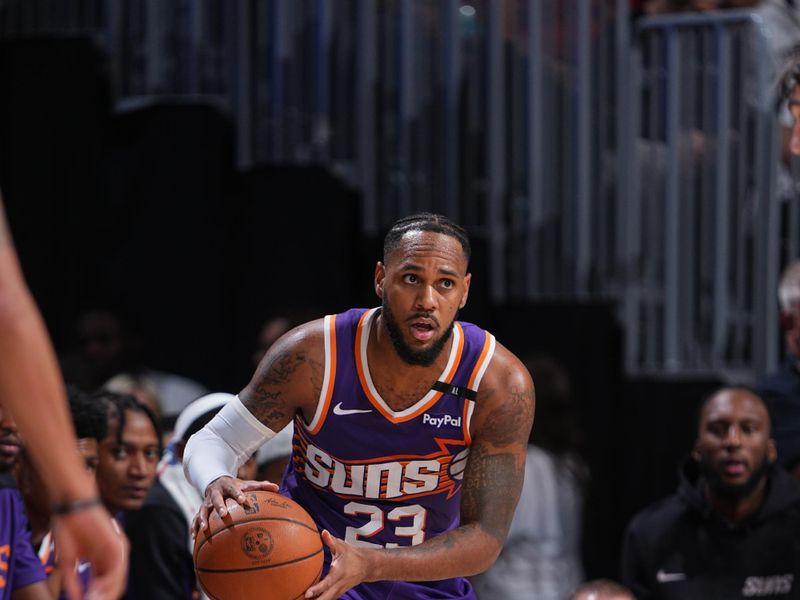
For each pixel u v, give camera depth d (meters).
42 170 21.42
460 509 10.15
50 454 4.87
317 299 20.83
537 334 20.08
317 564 9.45
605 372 19.88
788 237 19.73
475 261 20.25
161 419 15.34
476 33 20.98
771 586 15.04
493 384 9.95
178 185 21.16
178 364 20.94
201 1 22.11
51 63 21.42
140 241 21.19
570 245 20.59
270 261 20.95
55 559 11.88
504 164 20.86
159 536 13.26
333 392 9.90
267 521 9.38
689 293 19.80
